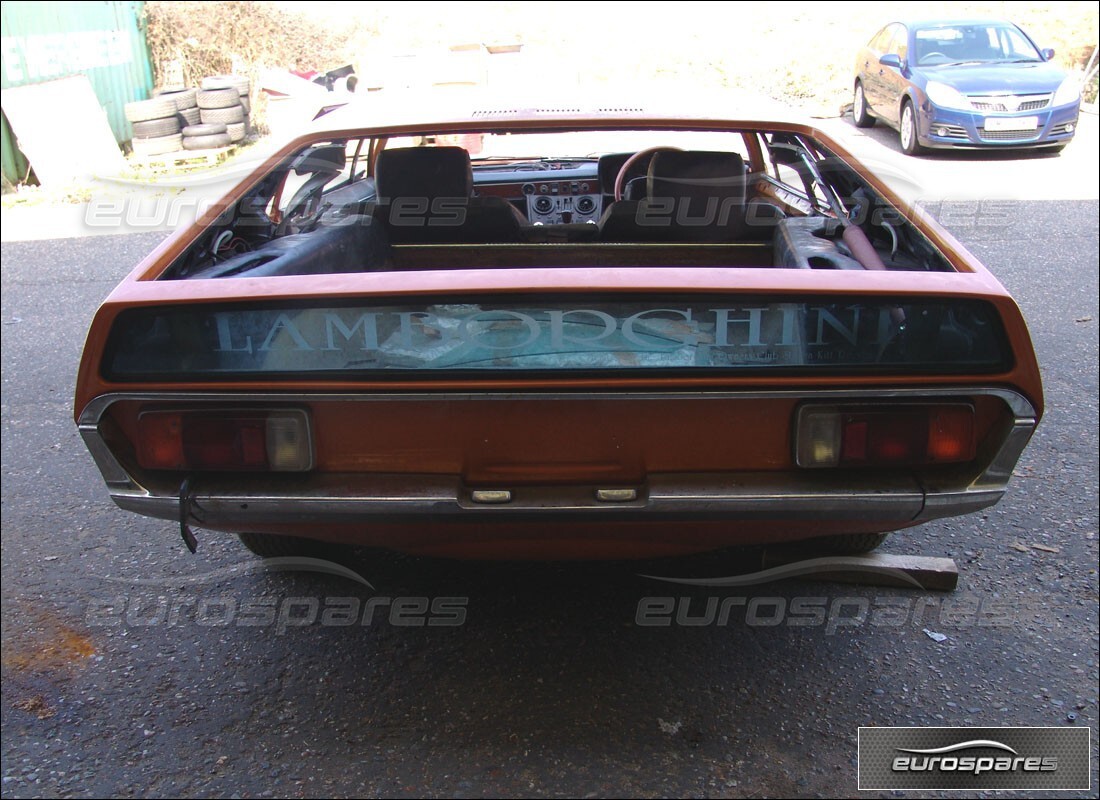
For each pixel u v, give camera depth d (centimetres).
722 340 208
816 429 214
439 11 1873
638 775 225
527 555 242
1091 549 317
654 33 1722
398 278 212
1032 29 1441
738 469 219
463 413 214
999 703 247
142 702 252
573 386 209
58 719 246
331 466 221
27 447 417
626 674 260
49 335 566
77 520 352
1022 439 214
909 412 214
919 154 1009
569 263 339
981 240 693
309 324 208
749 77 1410
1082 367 471
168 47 1338
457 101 336
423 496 215
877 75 1100
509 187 391
